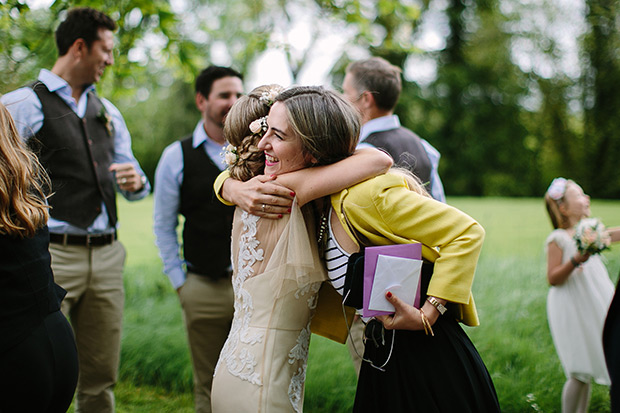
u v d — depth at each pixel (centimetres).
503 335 419
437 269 170
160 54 506
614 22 1534
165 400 357
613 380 195
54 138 278
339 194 176
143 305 535
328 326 199
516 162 2494
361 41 664
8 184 161
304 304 183
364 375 185
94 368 290
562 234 317
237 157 199
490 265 684
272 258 179
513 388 342
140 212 1367
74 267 280
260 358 175
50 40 409
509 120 2500
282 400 173
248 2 1066
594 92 1850
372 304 169
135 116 1922
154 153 2009
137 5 440
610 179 1981
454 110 2569
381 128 294
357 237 175
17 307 161
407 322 168
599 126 1916
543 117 2153
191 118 2003
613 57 1692
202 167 306
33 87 278
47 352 167
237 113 197
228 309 303
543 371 362
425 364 175
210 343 305
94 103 304
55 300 177
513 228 1116
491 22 2336
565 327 308
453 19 2523
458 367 175
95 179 291
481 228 170
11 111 269
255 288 182
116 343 295
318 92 180
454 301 167
